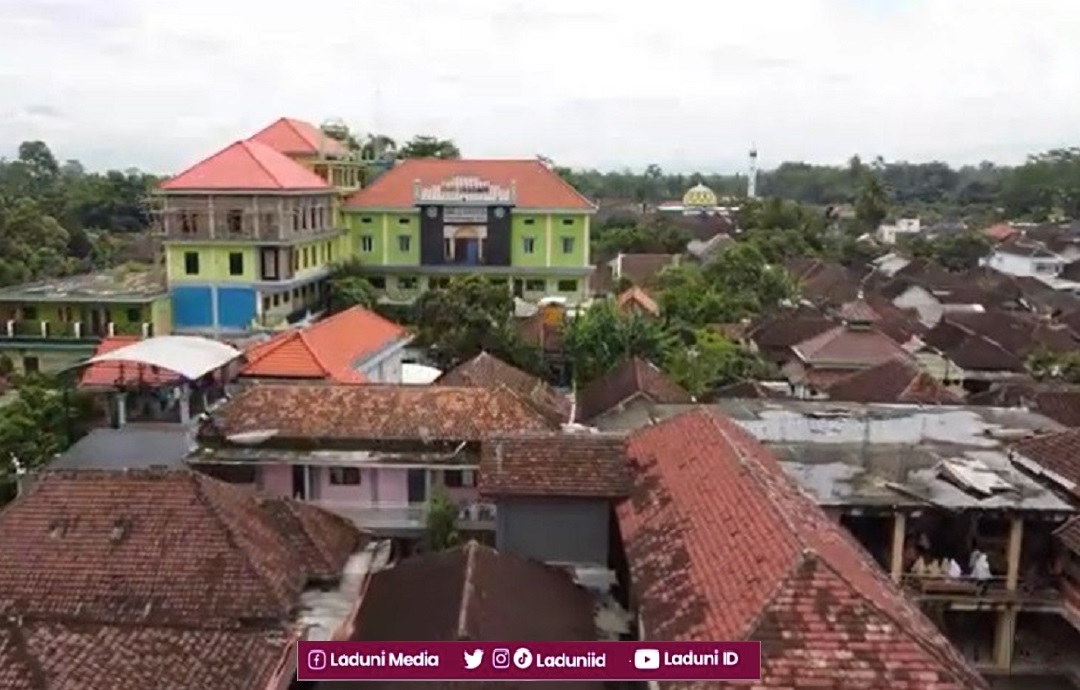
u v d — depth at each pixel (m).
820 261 103.19
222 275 60.16
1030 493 27.47
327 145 75.56
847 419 34.84
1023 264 111.38
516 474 25.06
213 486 24.80
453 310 57.53
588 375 52.97
